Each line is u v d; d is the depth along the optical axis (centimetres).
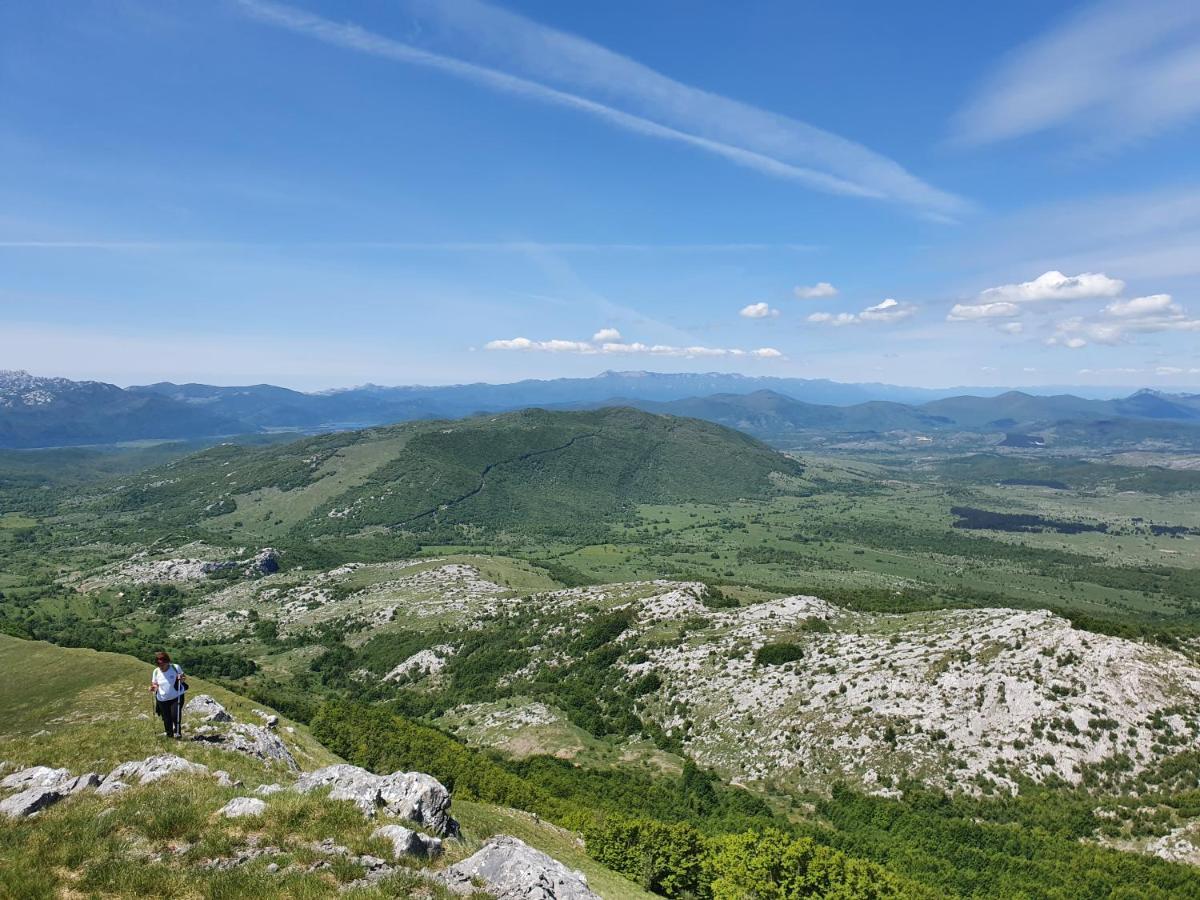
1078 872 6881
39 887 1834
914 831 8131
